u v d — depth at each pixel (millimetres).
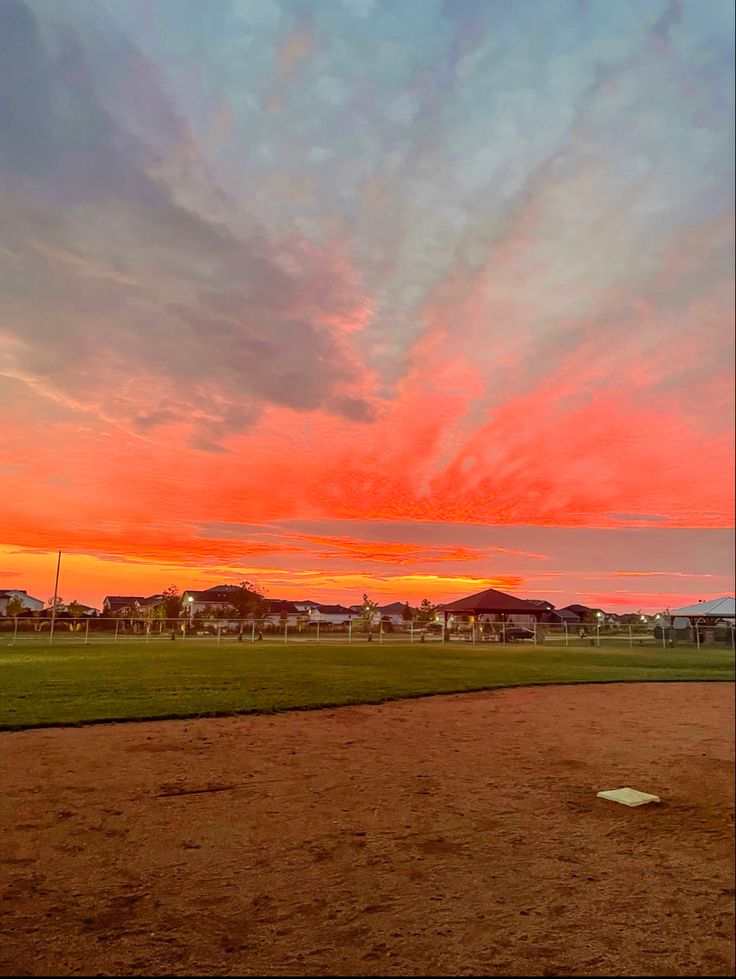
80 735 6773
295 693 10898
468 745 7664
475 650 26328
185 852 3953
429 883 3727
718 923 3400
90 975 2602
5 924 2965
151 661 13273
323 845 4211
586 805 5402
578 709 10836
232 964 2762
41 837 4039
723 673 17359
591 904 3566
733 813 5301
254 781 5586
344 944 2996
